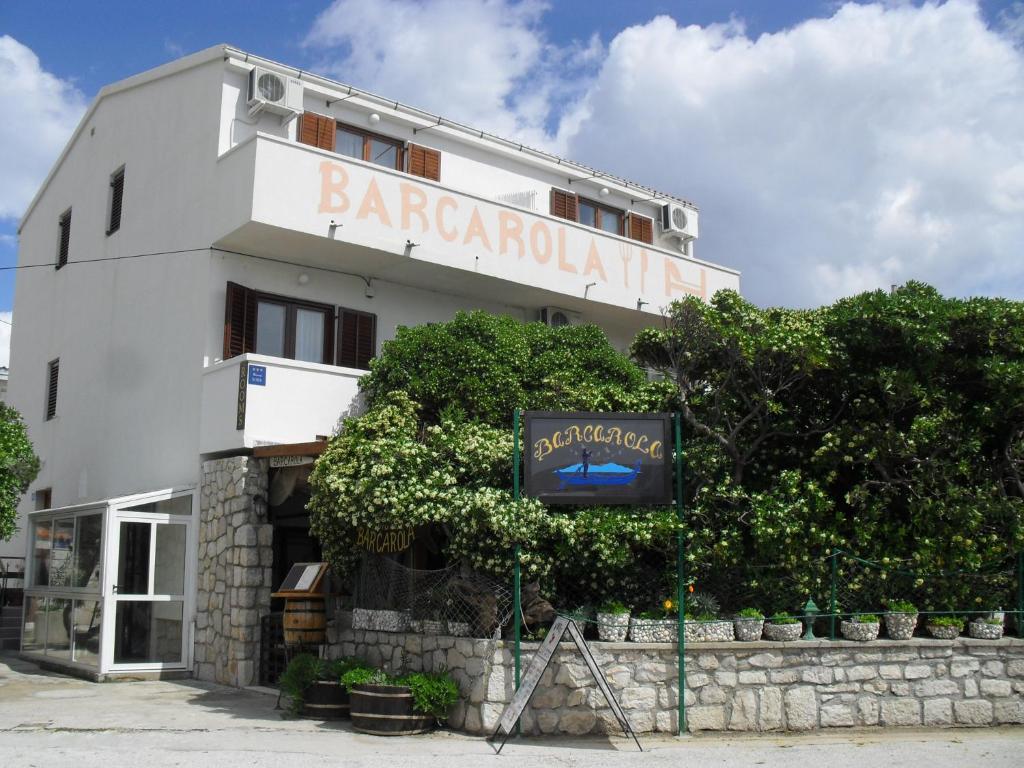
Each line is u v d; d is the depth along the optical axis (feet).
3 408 48.42
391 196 48.03
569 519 31.68
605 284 56.03
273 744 28.32
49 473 60.85
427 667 32.40
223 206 45.78
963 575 33.86
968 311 34.91
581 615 31.99
